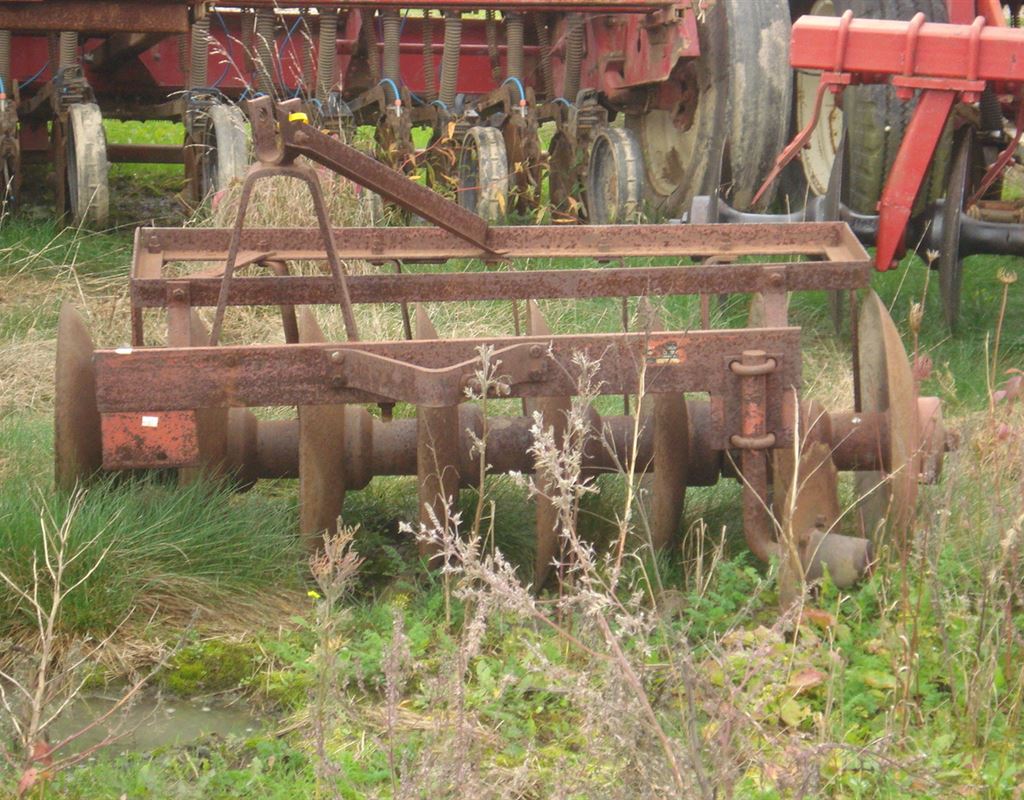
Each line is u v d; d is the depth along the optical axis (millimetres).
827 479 4113
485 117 10859
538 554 4152
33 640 3887
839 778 3143
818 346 7398
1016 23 9188
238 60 10539
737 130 8336
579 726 3369
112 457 3799
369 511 4934
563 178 10164
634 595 2865
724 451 4457
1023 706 3461
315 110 9312
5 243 8359
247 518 4418
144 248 4859
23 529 3994
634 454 3289
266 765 3318
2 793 2912
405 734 3438
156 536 4219
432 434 4109
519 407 5789
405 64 10781
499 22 11125
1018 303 8156
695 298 7504
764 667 3279
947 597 3820
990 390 4496
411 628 3904
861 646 3752
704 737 2998
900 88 6250
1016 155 7965
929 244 7301
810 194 9273
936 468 4172
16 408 6027
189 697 3740
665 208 9500
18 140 9258
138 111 10227
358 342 3877
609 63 9859
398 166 9359
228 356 3773
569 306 7383
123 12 8531
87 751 3127
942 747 3254
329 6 9164
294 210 7914
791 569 3850
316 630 3691
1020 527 3641
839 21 6250
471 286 4664
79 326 4414
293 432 4547
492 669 3701
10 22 8391
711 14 8453
